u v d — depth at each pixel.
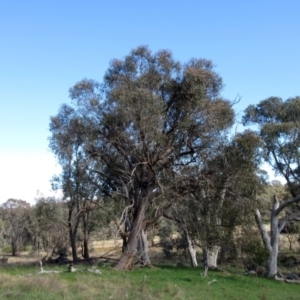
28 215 67.12
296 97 38.06
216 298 21.56
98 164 33.81
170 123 30.02
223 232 31.05
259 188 30.95
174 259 49.59
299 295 25.17
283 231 55.03
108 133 30.41
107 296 17.98
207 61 30.08
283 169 37.31
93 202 39.69
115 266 30.91
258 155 30.48
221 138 29.34
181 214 32.16
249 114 39.53
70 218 41.72
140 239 36.44
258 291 25.38
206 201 31.20
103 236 43.75
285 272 38.97
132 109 27.47
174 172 30.30
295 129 35.72
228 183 30.52
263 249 31.31
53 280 20.42
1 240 69.44
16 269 29.39
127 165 32.25
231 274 32.28
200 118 28.62
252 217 31.77
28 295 17.05
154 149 29.03
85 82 30.28
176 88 29.64
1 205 70.50
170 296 19.98
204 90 28.11
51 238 50.31
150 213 33.38
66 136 31.41
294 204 41.97
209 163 29.94
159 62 29.92
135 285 22.31
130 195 34.22
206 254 35.16
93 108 29.70
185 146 30.34
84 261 36.22
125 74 30.53
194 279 27.44
